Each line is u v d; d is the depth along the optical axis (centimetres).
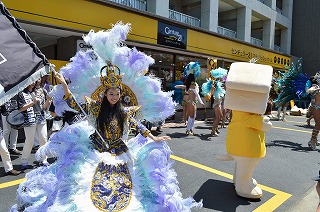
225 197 401
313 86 736
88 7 848
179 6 1708
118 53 294
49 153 265
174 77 1320
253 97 367
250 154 378
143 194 267
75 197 241
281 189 444
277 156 655
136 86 308
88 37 287
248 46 1647
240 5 1753
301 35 2377
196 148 692
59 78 270
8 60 253
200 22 1553
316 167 575
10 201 361
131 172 273
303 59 2372
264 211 361
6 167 453
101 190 248
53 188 251
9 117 441
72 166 252
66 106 287
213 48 1388
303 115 1647
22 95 446
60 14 788
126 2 1158
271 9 2059
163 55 1261
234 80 368
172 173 291
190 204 294
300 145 792
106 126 276
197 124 1115
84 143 275
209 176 489
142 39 1027
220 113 854
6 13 270
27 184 273
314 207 381
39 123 490
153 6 1209
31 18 733
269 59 1869
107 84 271
